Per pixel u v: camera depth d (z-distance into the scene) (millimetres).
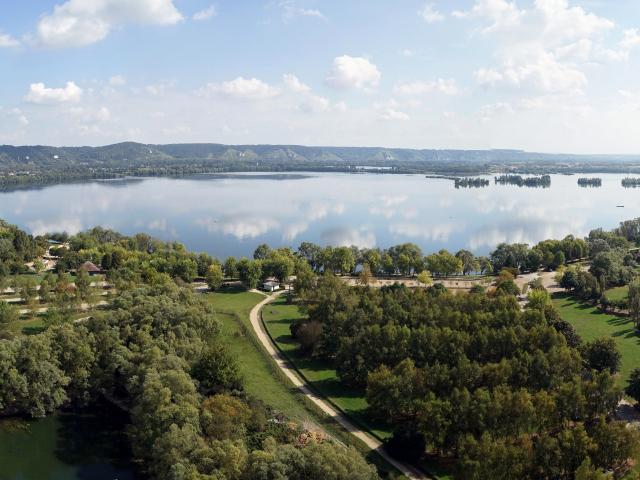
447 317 154875
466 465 91562
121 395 138125
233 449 91625
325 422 122812
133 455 114125
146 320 146000
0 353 124938
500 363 125875
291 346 171875
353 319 159125
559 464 94500
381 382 121125
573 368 128125
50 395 126750
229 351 148000
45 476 106375
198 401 113812
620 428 98375
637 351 166000
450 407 107125
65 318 164750
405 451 106250
